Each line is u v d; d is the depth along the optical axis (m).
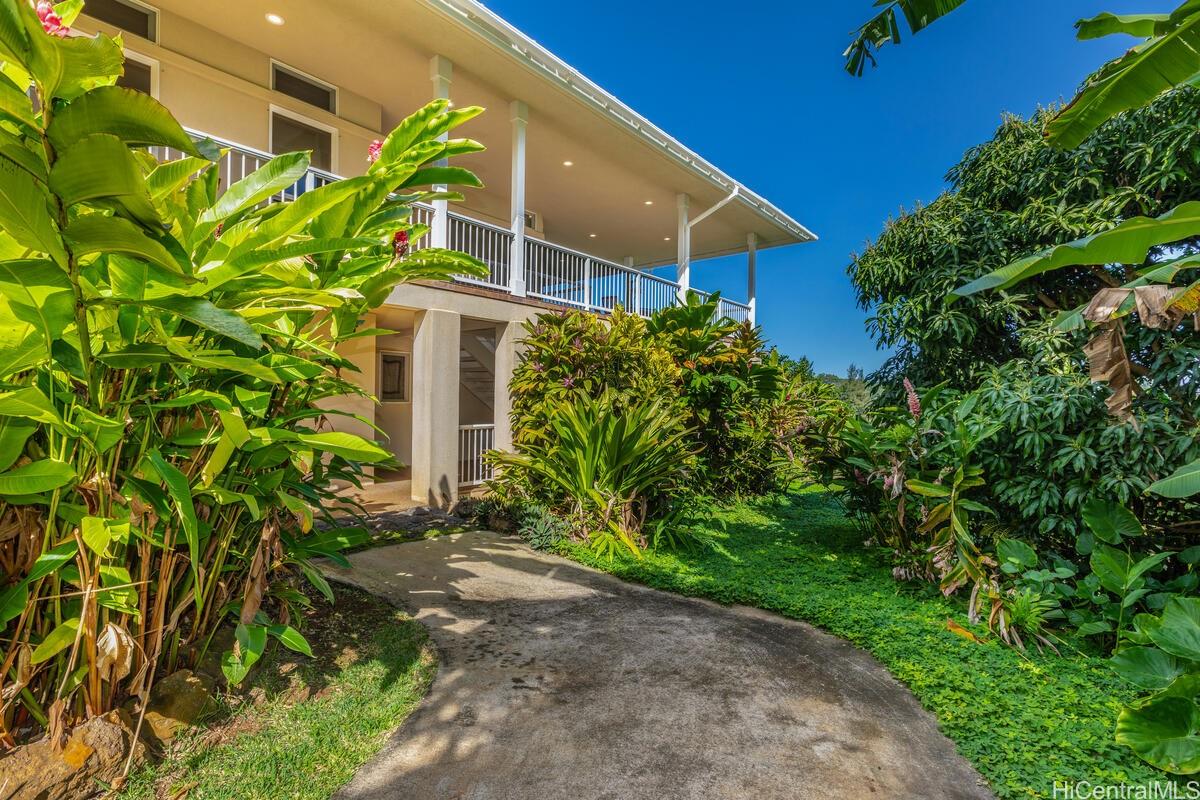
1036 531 4.05
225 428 2.02
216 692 2.38
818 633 3.62
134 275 1.66
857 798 2.07
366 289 2.83
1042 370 4.46
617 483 5.57
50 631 1.97
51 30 1.76
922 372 6.27
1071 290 5.62
